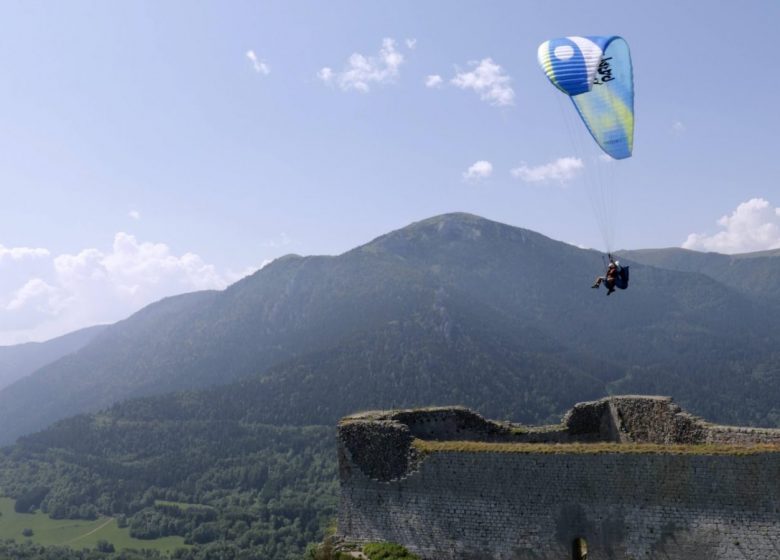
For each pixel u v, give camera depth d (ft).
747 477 68.39
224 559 380.17
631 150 87.97
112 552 406.41
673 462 71.26
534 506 76.33
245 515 456.45
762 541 67.26
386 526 83.97
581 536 74.13
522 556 76.28
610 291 84.64
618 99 88.89
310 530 423.64
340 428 88.12
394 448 84.38
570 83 85.76
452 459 80.74
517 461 77.51
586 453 74.79
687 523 70.13
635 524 72.08
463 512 79.56
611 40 88.89
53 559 384.47
